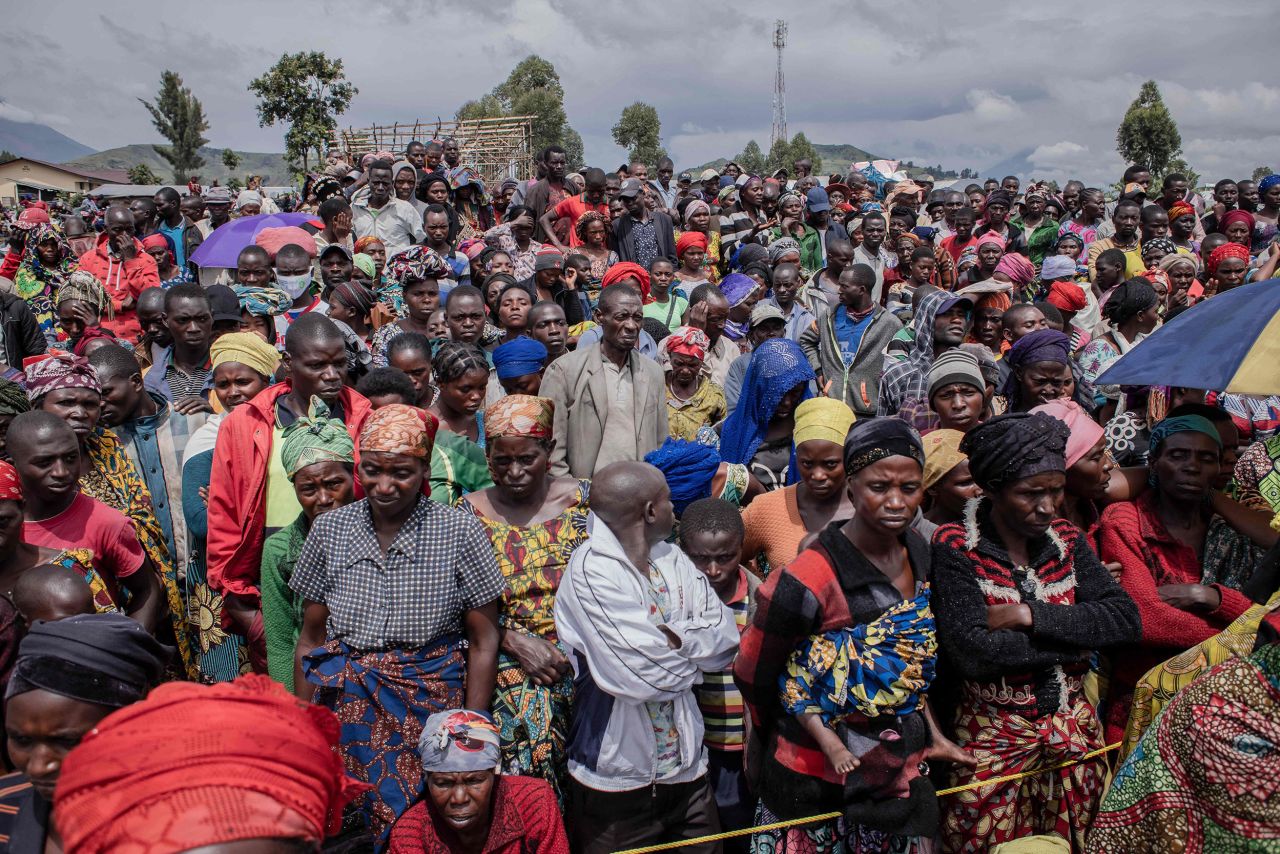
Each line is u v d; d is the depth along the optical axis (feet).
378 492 10.56
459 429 16.92
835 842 10.52
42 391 13.79
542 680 11.37
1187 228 39.55
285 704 5.51
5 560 11.27
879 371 23.98
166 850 4.50
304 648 11.34
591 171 37.83
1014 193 53.57
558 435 18.76
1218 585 11.73
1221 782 7.97
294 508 13.62
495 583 11.07
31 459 11.91
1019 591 10.36
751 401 17.63
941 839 11.10
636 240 34.99
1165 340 12.51
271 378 16.34
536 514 12.68
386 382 15.34
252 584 13.80
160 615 13.64
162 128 276.00
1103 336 21.99
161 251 31.73
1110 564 12.37
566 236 38.73
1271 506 12.12
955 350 15.89
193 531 14.23
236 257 30.17
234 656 15.17
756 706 10.32
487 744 10.25
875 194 56.18
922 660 9.70
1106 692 12.64
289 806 4.96
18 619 9.58
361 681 10.64
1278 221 43.62
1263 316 11.75
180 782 4.73
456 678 11.02
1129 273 36.14
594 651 10.46
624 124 240.73
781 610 9.67
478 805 10.21
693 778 11.05
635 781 10.75
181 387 19.38
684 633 10.48
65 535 12.48
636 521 10.83
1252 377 11.38
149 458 16.62
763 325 23.35
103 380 15.71
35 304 29.04
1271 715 7.77
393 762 10.62
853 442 9.68
